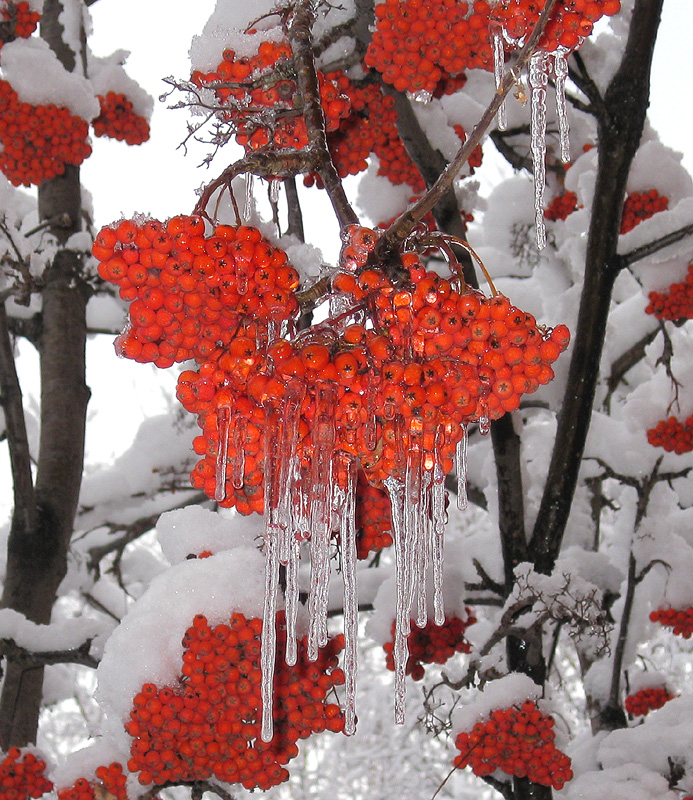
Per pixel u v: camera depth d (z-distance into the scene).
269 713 1.94
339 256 1.92
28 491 6.18
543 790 4.69
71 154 4.99
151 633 2.97
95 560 8.03
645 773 4.94
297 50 2.29
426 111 4.80
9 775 4.54
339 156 4.46
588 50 4.83
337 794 13.56
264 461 1.80
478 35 2.82
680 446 5.64
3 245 5.38
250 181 2.76
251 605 3.03
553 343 1.71
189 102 2.42
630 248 5.05
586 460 7.25
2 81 4.76
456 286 1.83
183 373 1.81
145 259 1.68
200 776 3.14
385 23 2.86
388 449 1.81
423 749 13.23
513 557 5.32
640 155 5.39
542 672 4.94
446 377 1.72
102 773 3.77
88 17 6.98
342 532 1.99
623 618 6.15
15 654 5.29
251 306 1.75
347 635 2.02
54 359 6.89
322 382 1.69
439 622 2.07
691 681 13.16
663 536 6.20
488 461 6.38
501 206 7.74
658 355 6.59
